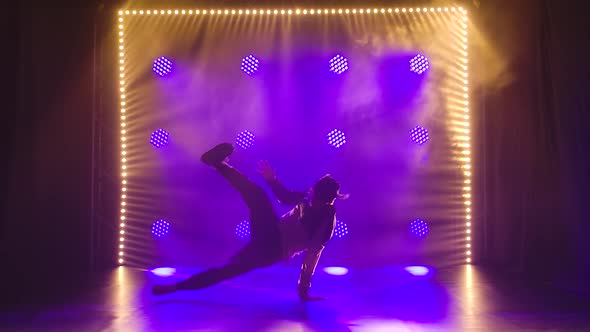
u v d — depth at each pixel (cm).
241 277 542
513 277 538
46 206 610
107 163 636
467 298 422
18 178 595
